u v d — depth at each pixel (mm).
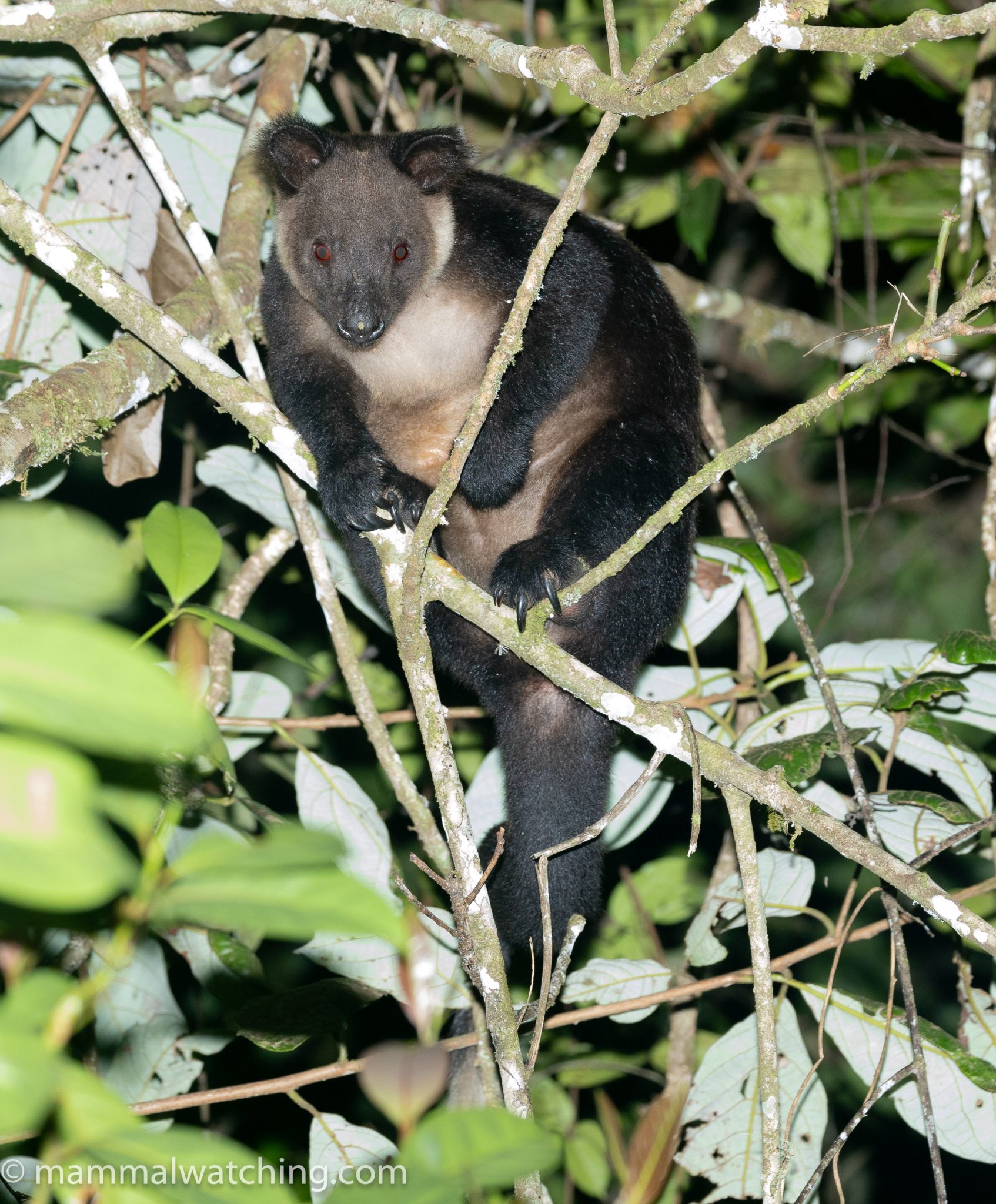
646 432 7945
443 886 5266
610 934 9633
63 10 6523
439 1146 2494
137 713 1840
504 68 5387
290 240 8195
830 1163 5426
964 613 13109
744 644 8914
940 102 11781
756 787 5461
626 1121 9484
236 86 8898
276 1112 9055
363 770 10398
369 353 8320
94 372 6344
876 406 11469
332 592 7113
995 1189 10711
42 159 8914
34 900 1707
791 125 11328
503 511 8336
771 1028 5258
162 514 5406
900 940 5898
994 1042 6723
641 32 10172
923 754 7168
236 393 6238
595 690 5770
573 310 7805
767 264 13312
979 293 4398
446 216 8266
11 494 7492
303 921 2121
